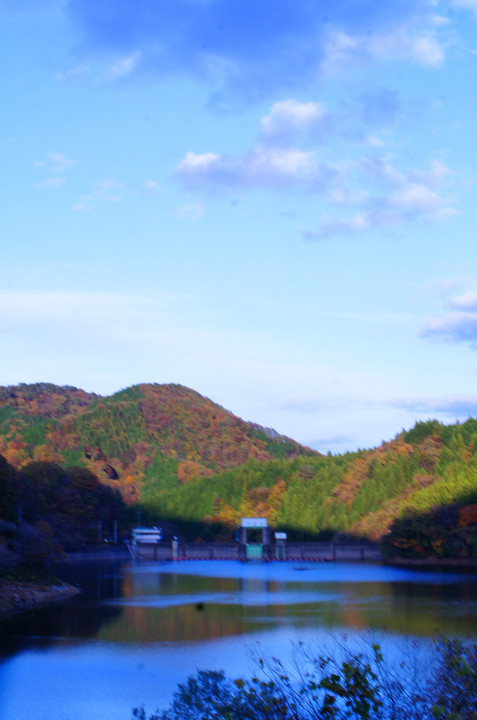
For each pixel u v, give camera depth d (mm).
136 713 36750
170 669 51875
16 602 85562
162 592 106625
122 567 172250
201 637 64750
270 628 69688
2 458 139500
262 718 28062
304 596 99875
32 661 54875
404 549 180875
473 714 24984
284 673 47375
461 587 111938
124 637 65062
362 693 25188
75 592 103625
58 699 44688
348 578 133625
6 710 42688
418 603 89375
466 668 25891
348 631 66562
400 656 48875
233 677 47781
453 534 175250
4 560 94312
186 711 31859
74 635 66000
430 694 28500
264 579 133250
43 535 114500
